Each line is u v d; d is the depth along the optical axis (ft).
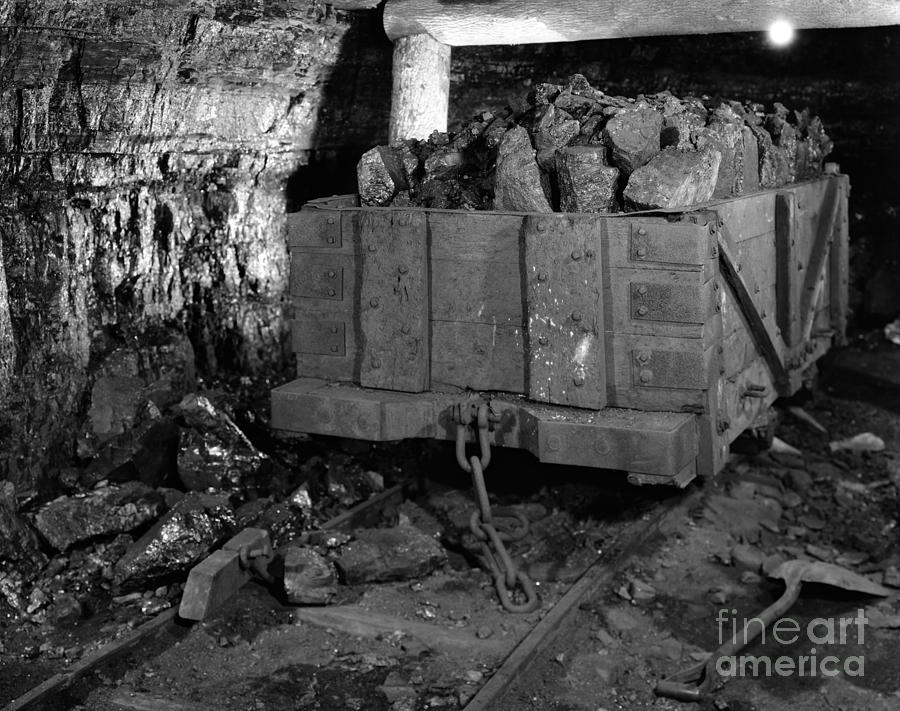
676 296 12.52
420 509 16.58
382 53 20.39
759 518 16.99
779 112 18.43
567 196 13.16
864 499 18.26
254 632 12.92
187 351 18.08
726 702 11.86
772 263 15.88
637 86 25.82
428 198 14.61
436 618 13.28
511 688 11.71
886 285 28.19
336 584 13.93
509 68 23.90
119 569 13.52
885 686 12.19
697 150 13.25
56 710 11.22
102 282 16.93
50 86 14.44
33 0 13.05
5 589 13.24
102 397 16.44
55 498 15.12
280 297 20.94
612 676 12.21
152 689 11.74
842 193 19.13
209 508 14.49
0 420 14.99
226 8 16.08
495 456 18.19
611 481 17.21
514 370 13.60
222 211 19.30
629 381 13.03
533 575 14.55
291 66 18.57
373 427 13.73
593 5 17.67
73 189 16.06
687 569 15.15
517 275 13.37
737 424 14.62
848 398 23.09
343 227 14.20
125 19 14.57
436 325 13.92
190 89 16.90
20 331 15.31
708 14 17.24
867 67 25.55
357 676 12.08
